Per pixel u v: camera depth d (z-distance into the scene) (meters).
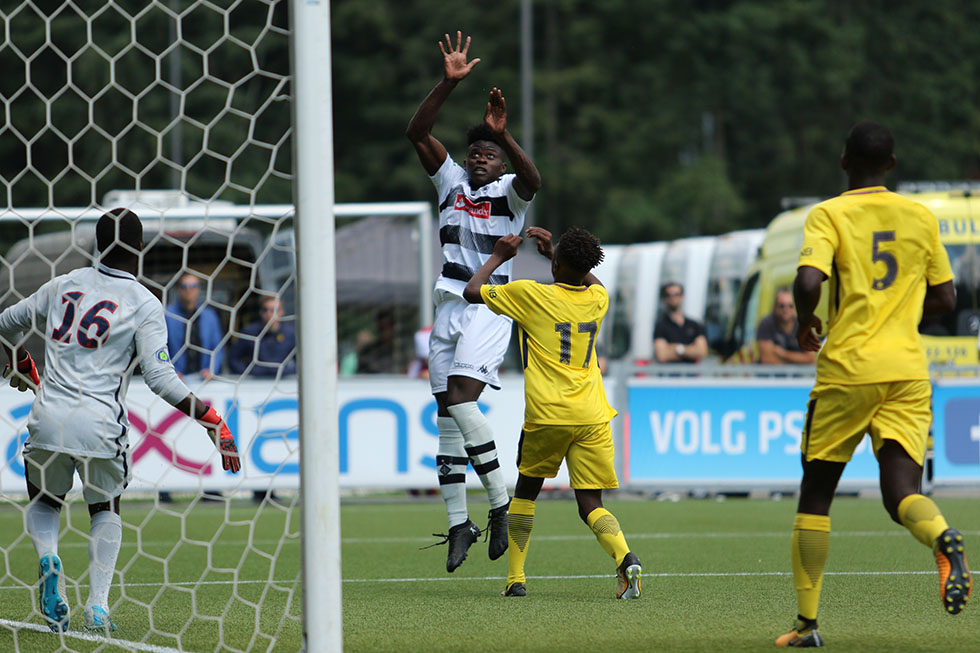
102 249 19.23
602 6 165.25
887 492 16.58
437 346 24.27
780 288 57.47
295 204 15.98
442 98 23.92
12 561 29.33
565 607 20.83
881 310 16.72
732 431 44.94
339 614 15.65
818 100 161.88
